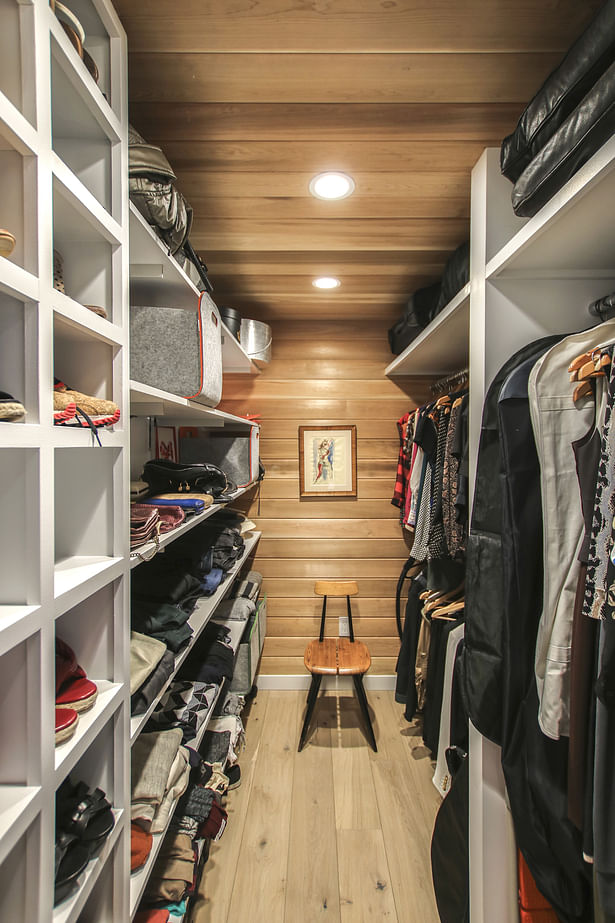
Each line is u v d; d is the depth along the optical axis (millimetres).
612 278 1018
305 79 928
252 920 1321
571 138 686
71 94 643
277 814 1726
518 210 851
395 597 2695
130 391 806
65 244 757
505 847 991
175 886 1067
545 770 863
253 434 2221
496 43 849
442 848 1279
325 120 1043
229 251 1722
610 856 657
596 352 731
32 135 514
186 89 952
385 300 2291
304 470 2672
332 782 1901
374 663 2693
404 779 1923
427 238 1620
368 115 1028
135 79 927
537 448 840
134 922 976
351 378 2656
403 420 2545
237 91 957
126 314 766
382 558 2695
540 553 877
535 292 1025
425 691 1979
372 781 1909
